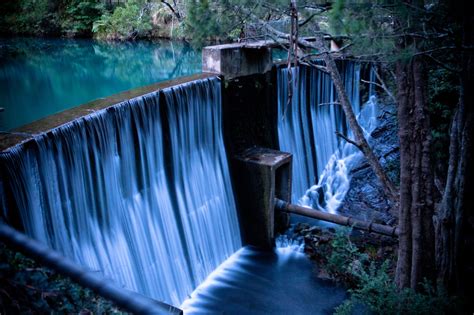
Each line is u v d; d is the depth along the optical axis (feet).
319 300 34.63
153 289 32.65
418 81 28.25
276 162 41.22
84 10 95.66
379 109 59.93
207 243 39.11
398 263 31.73
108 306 12.53
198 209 38.75
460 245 30.91
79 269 8.78
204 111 39.83
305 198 51.49
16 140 24.64
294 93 50.72
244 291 36.17
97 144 29.60
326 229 42.57
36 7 95.55
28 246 9.23
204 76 40.55
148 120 33.99
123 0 99.25
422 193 29.55
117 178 31.53
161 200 35.22
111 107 30.66
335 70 34.99
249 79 44.42
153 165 34.73
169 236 35.29
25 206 24.32
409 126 29.04
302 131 52.60
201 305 34.47
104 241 29.81
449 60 34.81
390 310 28.45
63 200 27.09
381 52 25.84
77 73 65.98
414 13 23.44
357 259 36.94
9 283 12.21
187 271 36.22
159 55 78.84
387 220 44.80
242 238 43.16
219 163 41.68
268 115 47.55
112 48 85.10
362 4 23.43
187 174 38.22
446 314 27.61
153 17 92.32
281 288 36.29
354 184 51.62
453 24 25.68
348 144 58.13
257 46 42.22
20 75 63.77
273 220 42.09
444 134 41.63
